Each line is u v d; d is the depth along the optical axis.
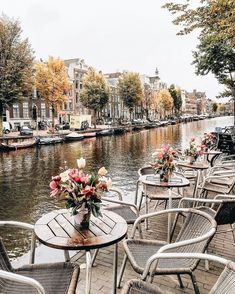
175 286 3.17
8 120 39.44
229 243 4.27
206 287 3.17
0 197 11.09
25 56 28.81
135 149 26.33
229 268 1.89
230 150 11.79
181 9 5.66
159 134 42.75
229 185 5.68
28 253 5.93
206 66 12.91
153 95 77.38
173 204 5.09
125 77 54.34
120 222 2.79
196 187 5.62
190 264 2.54
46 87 35.41
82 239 2.41
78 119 40.91
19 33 28.80
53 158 21.31
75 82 53.12
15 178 14.59
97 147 27.91
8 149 25.00
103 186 2.61
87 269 2.35
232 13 4.70
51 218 2.89
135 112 73.06
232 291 1.73
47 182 13.67
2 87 27.73
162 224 5.04
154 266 2.38
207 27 5.75
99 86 43.91
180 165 6.61
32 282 1.89
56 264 2.47
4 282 2.27
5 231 7.41
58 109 37.72
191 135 40.66
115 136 39.88
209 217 2.74
